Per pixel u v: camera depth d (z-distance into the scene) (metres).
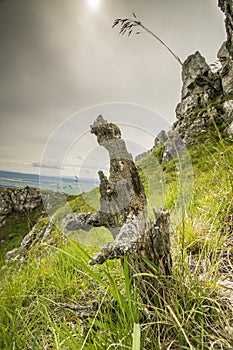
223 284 1.77
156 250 1.44
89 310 1.60
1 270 2.86
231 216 2.53
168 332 1.45
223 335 1.32
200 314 1.45
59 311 2.01
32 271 2.82
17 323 1.78
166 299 1.49
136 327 1.00
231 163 2.91
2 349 1.56
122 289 1.88
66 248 2.62
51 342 1.68
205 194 3.18
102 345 1.35
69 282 2.33
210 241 2.24
